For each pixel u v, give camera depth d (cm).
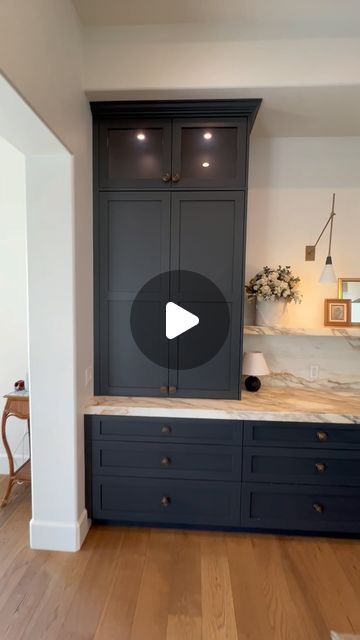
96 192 199
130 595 156
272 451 191
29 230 173
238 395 205
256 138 233
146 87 178
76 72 170
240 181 193
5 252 250
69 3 160
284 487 193
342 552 186
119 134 198
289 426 189
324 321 234
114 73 178
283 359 240
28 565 172
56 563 174
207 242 197
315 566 176
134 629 140
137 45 177
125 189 198
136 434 193
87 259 193
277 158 234
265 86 175
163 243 199
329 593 160
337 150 232
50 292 175
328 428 188
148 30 176
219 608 150
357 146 231
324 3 159
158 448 194
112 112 193
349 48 172
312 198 235
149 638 137
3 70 108
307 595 158
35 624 142
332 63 173
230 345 202
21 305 252
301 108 195
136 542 190
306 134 228
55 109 147
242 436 191
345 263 235
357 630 142
